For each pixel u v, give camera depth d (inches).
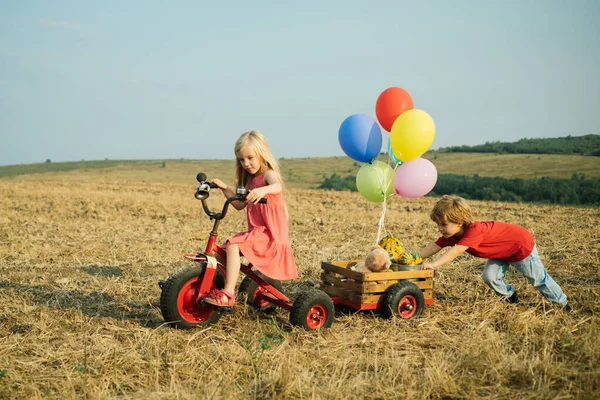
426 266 224.1
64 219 569.6
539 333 191.9
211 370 158.2
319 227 518.9
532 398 137.7
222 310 201.2
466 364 157.8
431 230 499.2
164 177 3353.8
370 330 199.3
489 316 214.2
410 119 246.4
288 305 201.5
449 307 228.1
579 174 2460.6
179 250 373.1
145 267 313.0
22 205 700.7
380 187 259.4
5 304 224.7
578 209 776.3
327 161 4281.5
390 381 147.9
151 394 138.7
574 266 305.4
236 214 643.5
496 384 145.5
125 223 538.0
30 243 393.7
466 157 3405.5
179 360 164.2
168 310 189.3
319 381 150.3
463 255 344.5
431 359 165.9
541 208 796.6
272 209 197.5
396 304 209.2
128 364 160.6
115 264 320.2
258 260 191.3
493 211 741.3
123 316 213.2
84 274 288.5
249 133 199.0
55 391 144.4
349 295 216.8
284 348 175.0
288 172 3595.0
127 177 3299.7
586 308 223.5
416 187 253.1
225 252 198.2
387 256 217.9
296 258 343.9
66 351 170.7
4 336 187.8
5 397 139.9
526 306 228.2
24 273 286.7
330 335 192.1
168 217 601.3
